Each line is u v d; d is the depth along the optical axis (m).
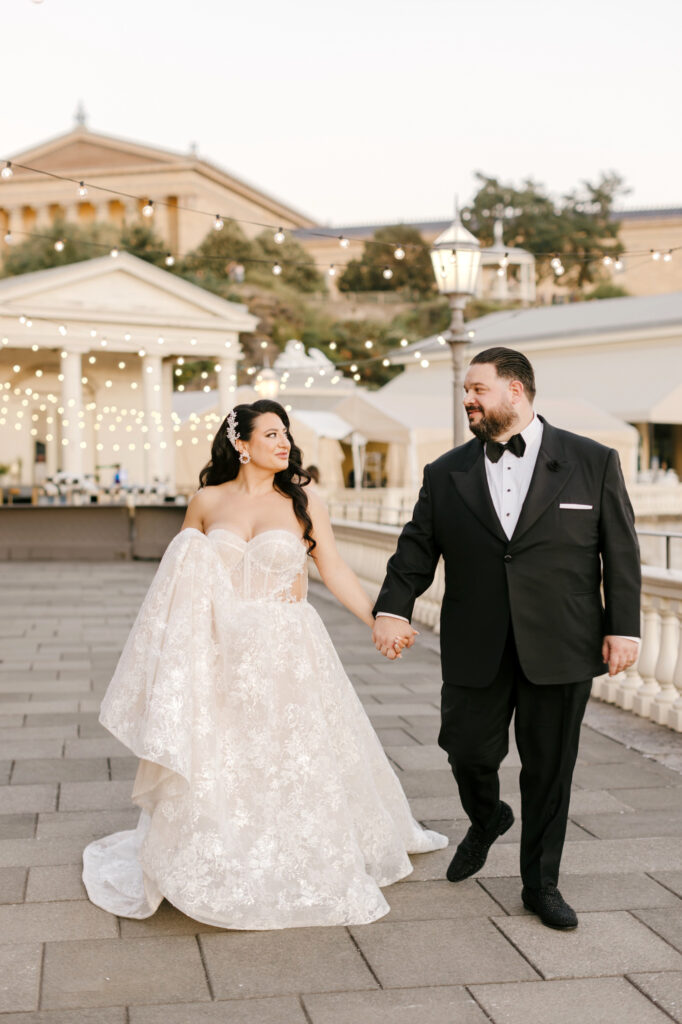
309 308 55.31
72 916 3.32
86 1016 2.69
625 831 4.12
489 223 70.75
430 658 8.32
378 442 29.88
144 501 24.05
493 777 3.48
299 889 3.29
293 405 28.48
